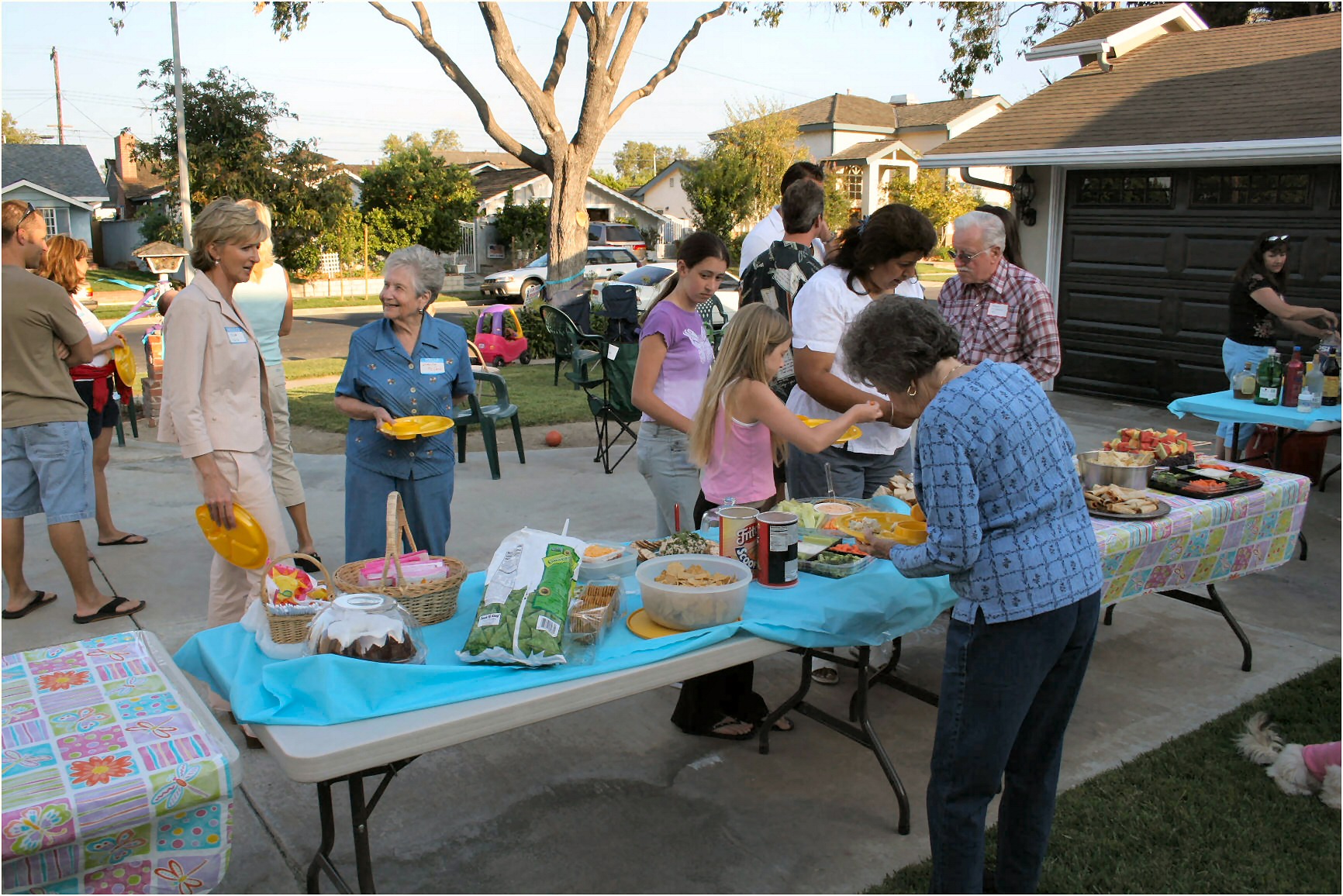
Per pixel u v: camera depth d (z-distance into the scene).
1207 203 7.86
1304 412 4.46
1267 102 7.71
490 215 30.67
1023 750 2.09
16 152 31.84
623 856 2.41
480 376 6.36
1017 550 1.87
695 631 2.12
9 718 1.75
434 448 3.13
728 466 2.93
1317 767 2.64
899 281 3.13
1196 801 2.63
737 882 2.30
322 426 7.62
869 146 33.03
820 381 3.13
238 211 2.79
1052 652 1.92
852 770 2.85
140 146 23.58
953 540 1.84
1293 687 3.31
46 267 4.34
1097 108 8.95
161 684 1.92
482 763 2.88
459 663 1.98
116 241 34.25
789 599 2.33
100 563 4.45
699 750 2.97
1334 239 7.16
